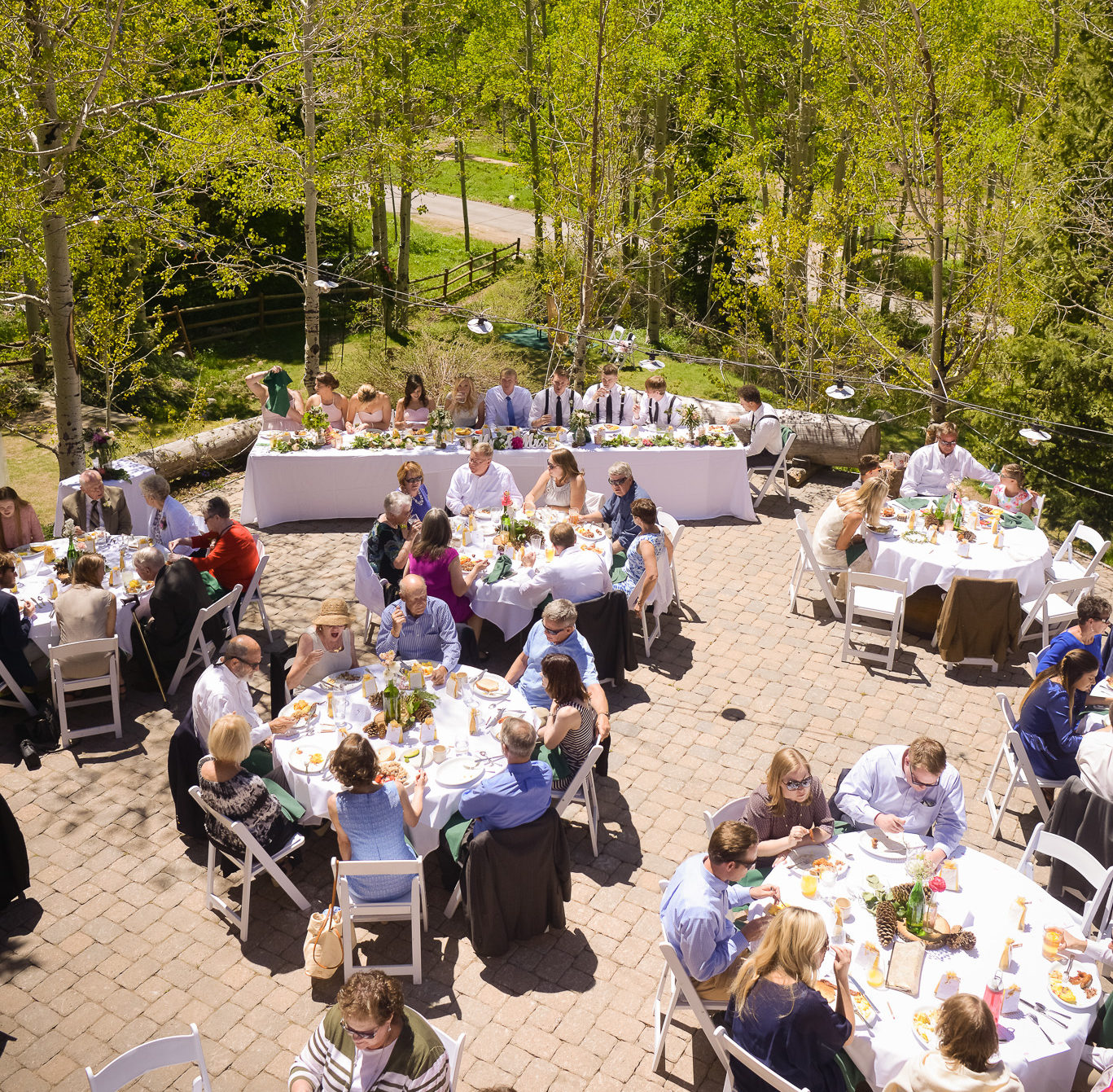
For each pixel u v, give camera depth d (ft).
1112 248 46.60
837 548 29.40
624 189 57.41
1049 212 47.70
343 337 72.74
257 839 18.35
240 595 27.58
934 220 48.44
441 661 22.94
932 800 17.81
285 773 19.54
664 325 82.23
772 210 57.41
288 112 51.70
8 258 36.91
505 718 18.04
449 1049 13.58
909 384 55.77
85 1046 16.38
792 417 42.09
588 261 51.44
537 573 25.93
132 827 21.52
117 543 28.66
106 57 30.63
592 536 28.40
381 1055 12.92
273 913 19.29
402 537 27.84
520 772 17.72
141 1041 16.48
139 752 23.88
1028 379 47.19
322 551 34.50
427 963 18.11
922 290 84.12
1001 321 51.13
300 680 21.79
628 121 53.11
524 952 18.42
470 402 37.52
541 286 73.72
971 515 30.68
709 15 71.31
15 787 22.61
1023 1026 13.89
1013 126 51.01
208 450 42.04
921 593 28.91
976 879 16.55
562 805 19.38
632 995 17.54
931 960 14.89
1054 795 21.91
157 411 53.78
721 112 82.02
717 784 22.98
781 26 73.41
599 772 22.71
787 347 60.95
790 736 24.75
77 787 22.67
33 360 53.47
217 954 18.29
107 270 41.63
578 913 19.35
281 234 75.97
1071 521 46.78
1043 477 47.78
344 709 20.74
